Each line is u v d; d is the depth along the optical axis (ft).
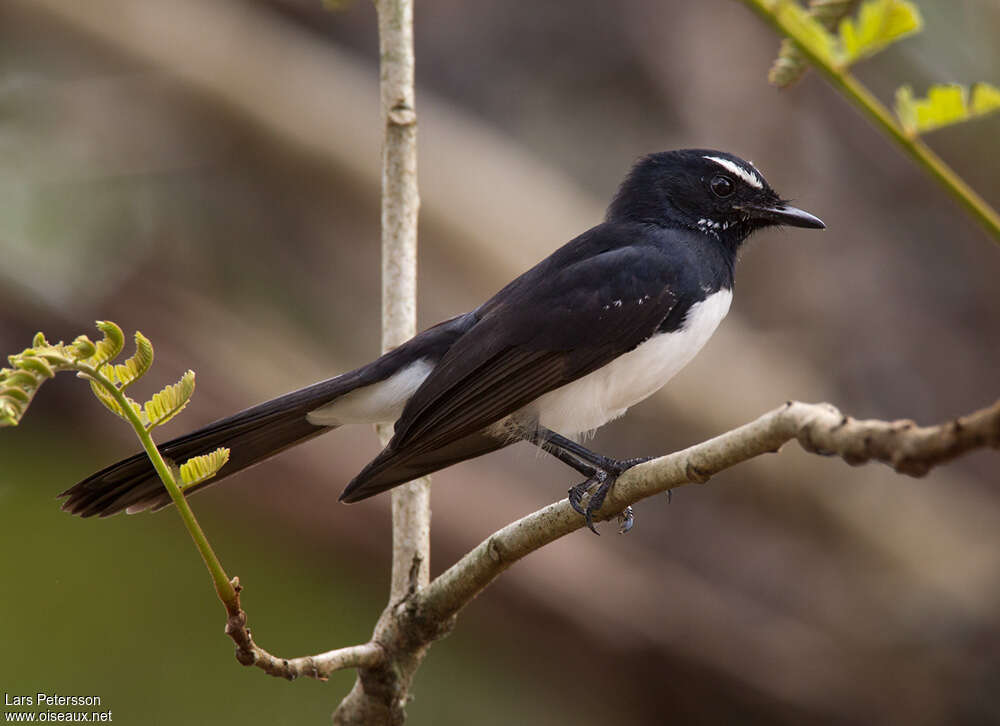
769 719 41.60
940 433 10.87
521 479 42.78
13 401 12.81
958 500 44.27
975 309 47.26
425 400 21.42
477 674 40.37
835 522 42.73
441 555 40.55
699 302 23.54
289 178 41.96
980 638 41.88
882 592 42.37
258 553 38.04
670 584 41.83
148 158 40.83
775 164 46.21
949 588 42.37
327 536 38.52
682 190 24.68
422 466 19.89
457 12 47.14
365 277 43.60
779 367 44.14
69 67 40.40
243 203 42.39
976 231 47.42
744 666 41.11
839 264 46.80
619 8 46.80
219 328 40.75
